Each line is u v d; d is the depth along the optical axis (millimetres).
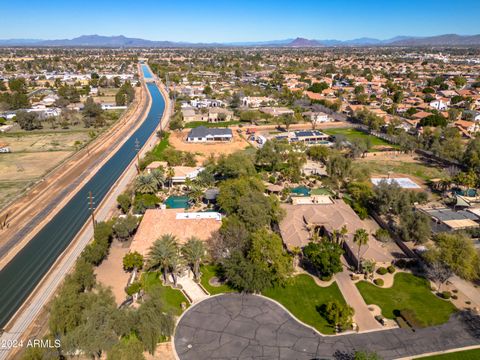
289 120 196500
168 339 57062
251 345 56156
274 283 68875
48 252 83875
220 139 175875
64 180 128500
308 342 56812
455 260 69625
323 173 131875
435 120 178125
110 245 85125
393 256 79562
